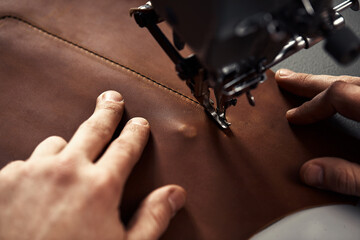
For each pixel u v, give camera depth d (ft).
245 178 0.92
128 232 0.80
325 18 0.72
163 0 0.70
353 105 0.85
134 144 0.88
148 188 0.90
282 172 0.92
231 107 0.99
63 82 1.00
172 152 0.93
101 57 1.03
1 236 0.75
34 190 0.78
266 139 0.95
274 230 0.89
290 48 0.76
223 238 0.87
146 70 1.02
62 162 0.80
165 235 0.87
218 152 0.94
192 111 0.97
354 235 0.89
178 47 0.80
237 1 0.63
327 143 0.95
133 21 1.08
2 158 0.93
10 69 1.02
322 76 0.97
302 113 0.93
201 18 0.65
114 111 0.92
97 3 1.10
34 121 0.96
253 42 0.69
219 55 0.68
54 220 0.75
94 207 0.77
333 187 0.88
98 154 0.86
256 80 0.76
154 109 0.97
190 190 0.90
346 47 0.64
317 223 0.90
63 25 1.07
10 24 1.07
